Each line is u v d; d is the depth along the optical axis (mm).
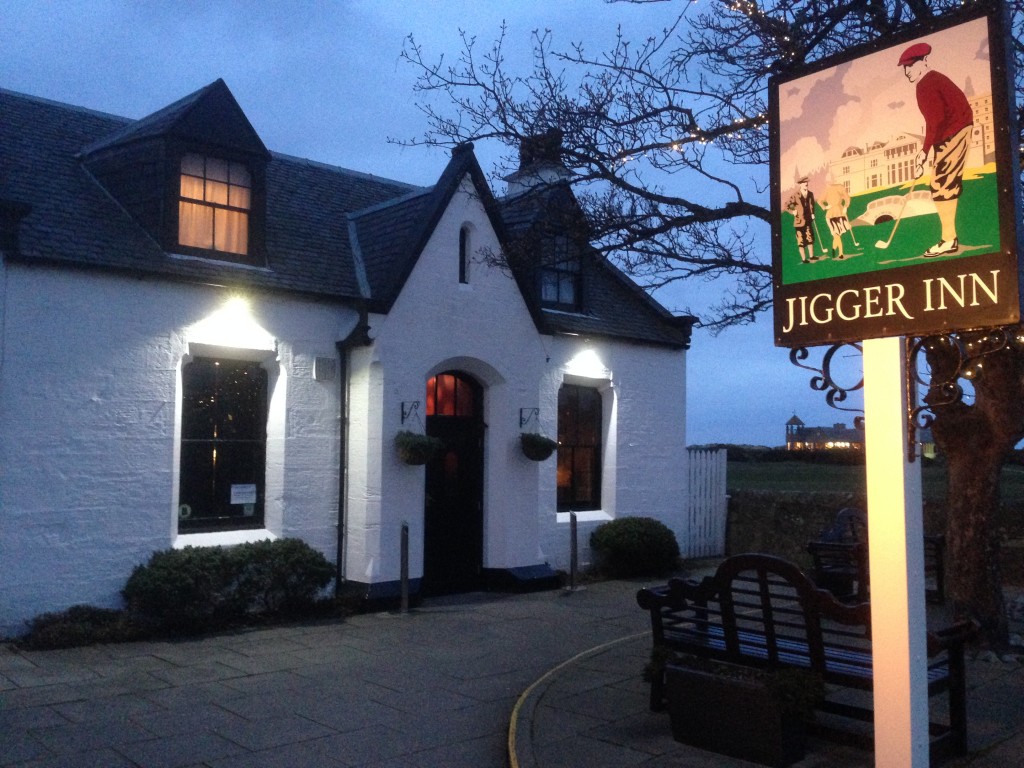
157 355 9078
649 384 14086
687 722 5613
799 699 5137
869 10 7715
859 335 4629
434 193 11133
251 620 9383
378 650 8383
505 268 10602
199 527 9570
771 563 5570
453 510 11500
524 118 9156
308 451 10227
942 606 10273
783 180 5020
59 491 8391
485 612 10227
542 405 12344
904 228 4516
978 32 4344
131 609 8703
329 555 10359
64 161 10117
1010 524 11773
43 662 7551
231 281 9523
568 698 6762
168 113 9945
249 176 10172
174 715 6297
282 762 5480
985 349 4449
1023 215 4781
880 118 4645
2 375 8094
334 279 10617
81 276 8609
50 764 5316
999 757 5262
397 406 10500
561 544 12516
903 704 4316
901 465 4395
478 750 5809
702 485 14906
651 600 6371
